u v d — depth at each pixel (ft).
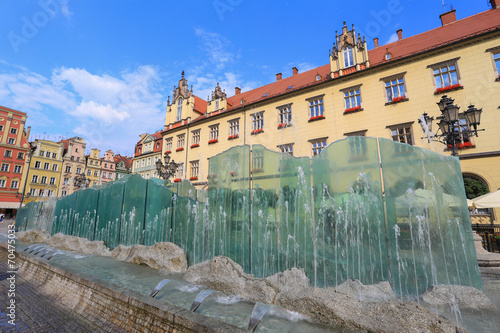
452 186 15.84
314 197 19.20
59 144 163.63
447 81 50.55
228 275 19.81
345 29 65.41
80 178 96.78
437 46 51.08
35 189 148.36
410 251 15.89
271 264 20.12
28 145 147.64
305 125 67.26
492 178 42.52
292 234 19.60
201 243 25.63
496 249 35.47
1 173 135.33
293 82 83.10
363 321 12.44
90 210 43.91
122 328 13.98
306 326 12.91
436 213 15.81
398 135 53.57
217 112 91.71
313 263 18.28
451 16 64.64
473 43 47.88
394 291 15.71
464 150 45.91
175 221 28.94
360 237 17.19
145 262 28.53
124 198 37.04
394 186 16.94
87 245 39.45
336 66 65.67
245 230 22.15
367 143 18.13
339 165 18.69
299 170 20.18
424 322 11.57
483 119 44.93
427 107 50.96
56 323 15.81
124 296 14.71
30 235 53.93
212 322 10.95
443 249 15.35
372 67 57.88
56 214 54.34
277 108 73.67
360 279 16.67
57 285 21.16
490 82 45.29
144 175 130.41
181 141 101.35
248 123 79.51
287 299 15.35
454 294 14.33
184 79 108.27
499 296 15.69
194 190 28.32
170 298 17.20
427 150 16.60
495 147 43.19
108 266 28.19
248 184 22.82
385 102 56.08
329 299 14.12
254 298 17.02
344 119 60.95
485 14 57.52
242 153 23.84
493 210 41.57
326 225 18.35
